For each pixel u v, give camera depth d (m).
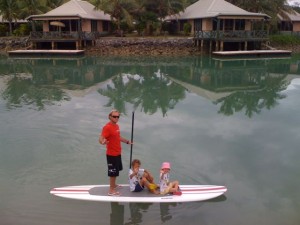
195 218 6.28
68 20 38.09
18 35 40.75
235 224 6.13
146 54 36.50
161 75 24.17
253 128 11.70
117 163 6.74
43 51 34.06
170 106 14.67
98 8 38.94
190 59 33.31
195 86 20.31
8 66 27.72
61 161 8.52
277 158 9.10
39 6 41.53
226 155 9.23
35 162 8.48
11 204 6.62
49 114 12.90
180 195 6.86
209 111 13.89
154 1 39.69
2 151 9.13
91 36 36.16
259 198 7.04
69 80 21.72
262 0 41.06
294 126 11.95
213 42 36.97
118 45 36.53
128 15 38.06
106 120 12.15
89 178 7.66
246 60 32.94
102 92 17.88
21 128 11.08
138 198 6.72
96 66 28.20
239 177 7.96
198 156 9.07
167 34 42.94
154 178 7.67
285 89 19.64
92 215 6.30
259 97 17.30
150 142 9.95
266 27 43.19
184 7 40.59
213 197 6.86
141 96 17.05
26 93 17.36
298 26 47.34
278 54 35.47
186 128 11.45
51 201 6.73
